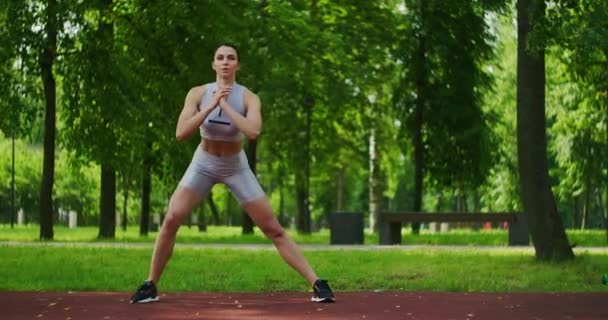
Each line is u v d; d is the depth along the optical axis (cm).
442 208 7338
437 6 3036
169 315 712
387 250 1764
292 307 775
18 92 2330
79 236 2845
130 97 2308
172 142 2406
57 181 5334
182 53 2434
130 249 1708
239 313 729
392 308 774
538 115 1433
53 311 739
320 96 3294
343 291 970
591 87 2817
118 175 3070
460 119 3150
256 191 809
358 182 6284
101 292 924
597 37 1205
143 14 2362
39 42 2181
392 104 3244
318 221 7775
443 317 714
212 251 1664
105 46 2266
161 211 5753
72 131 2348
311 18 3025
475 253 1641
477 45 3127
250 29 2622
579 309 779
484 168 3241
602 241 2350
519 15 1433
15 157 5356
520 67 1440
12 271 1170
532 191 1438
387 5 3167
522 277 1136
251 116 780
